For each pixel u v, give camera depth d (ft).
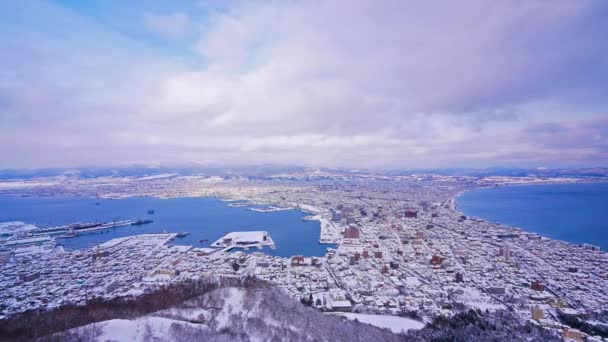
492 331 389.80
